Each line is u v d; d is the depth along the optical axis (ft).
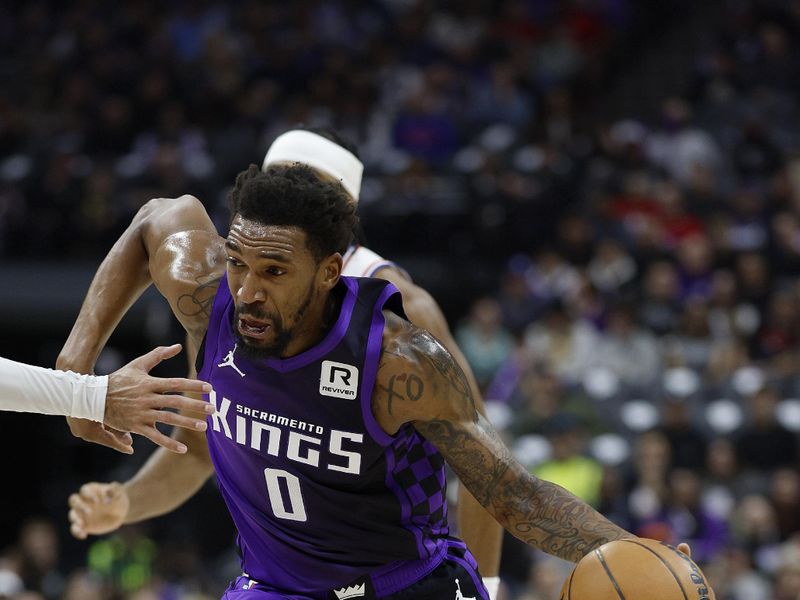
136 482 17.35
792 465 42.86
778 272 52.11
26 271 54.08
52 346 53.31
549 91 66.08
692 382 45.65
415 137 61.21
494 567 16.37
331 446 12.78
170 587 39.27
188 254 13.91
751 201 56.03
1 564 39.52
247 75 64.75
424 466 13.44
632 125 64.13
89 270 54.24
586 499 39.63
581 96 68.69
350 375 12.57
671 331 48.01
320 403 12.66
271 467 13.10
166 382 12.77
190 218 14.43
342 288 12.85
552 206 56.13
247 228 12.04
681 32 73.41
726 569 36.81
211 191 55.67
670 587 12.12
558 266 51.55
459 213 55.98
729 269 52.24
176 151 56.65
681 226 55.72
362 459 12.84
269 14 68.54
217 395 13.20
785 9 69.72
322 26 69.00
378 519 13.29
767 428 43.21
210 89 62.28
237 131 59.52
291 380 12.66
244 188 12.22
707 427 44.09
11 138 61.98
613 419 43.96
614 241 52.80
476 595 14.10
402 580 13.58
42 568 40.19
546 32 70.44
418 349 12.62
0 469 54.90
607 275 51.13
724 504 40.57
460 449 12.95
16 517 54.70
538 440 42.42
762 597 36.45
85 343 14.14
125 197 55.98
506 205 55.72
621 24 72.74
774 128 64.64
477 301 53.26
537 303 49.60
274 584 13.79
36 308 51.08
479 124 62.44
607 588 12.22
